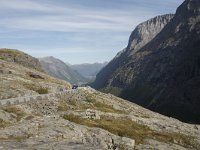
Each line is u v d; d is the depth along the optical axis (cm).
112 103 10562
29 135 4019
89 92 10881
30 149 3378
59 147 3550
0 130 4119
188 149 5706
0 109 5709
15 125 4472
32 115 5922
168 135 6650
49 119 4906
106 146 4562
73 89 10369
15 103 6669
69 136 4222
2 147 3406
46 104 7388
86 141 4384
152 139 5791
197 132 7900
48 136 4047
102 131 4884
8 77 10112
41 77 11762
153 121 7562
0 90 8206
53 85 10444
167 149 5281
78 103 9012
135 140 5419
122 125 6394
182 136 6875
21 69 12169
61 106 7700
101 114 6881
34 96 7544
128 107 11269
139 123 7081
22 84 9450
